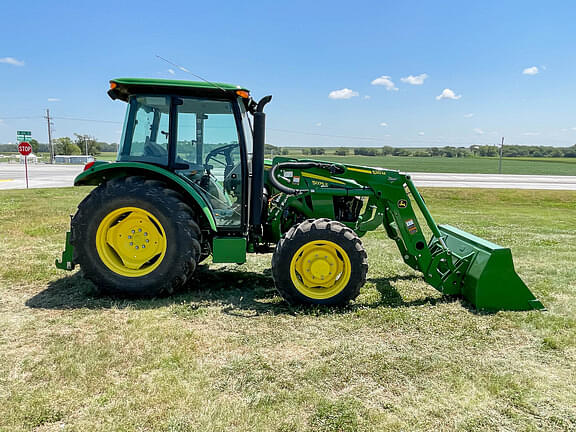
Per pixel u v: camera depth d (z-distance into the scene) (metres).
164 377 2.58
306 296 3.86
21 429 2.08
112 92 4.10
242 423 2.17
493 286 3.89
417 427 2.19
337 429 2.15
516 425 2.24
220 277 4.91
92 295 4.07
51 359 2.76
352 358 2.90
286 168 4.41
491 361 2.93
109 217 3.92
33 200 12.95
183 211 3.96
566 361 2.96
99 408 2.26
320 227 3.84
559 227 9.83
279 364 2.79
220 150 4.17
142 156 4.09
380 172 4.30
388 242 7.56
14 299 3.94
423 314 3.79
